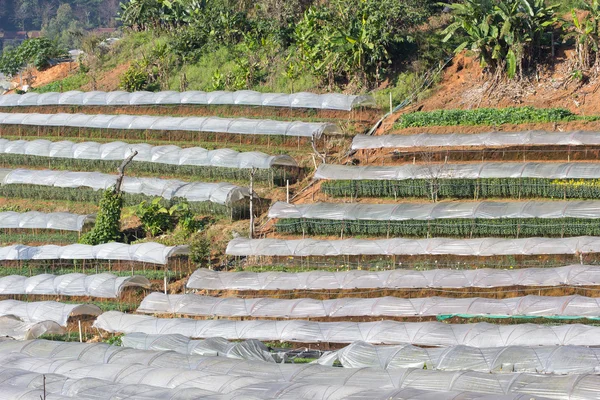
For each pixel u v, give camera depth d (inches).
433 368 1844.2
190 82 3622.0
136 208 2827.3
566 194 2536.9
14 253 2684.5
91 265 2694.4
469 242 2362.2
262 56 3607.3
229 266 2551.7
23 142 3331.7
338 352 1971.0
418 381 1718.8
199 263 2578.7
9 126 3575.3
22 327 2317.9
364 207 2576.3
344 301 2214.6
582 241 2285.9
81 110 3609.7
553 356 1792.6
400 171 2691.9
